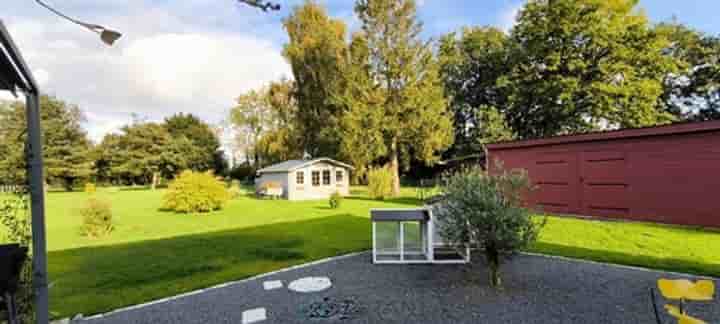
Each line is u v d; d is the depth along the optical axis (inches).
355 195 716.7
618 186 317.7
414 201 547.5
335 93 691.4
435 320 119.6
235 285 162.6
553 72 674.2
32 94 104.7
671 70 609.6
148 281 171.0
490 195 145.0
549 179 369.4
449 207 151.9
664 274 160.4
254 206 546.3
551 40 658.2
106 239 290.2
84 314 132.3
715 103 694.5
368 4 616.7
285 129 956.0
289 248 239.1
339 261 201.0
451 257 198.5
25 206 106.5
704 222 268.1
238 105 1167.6
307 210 476.7
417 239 261.0
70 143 1123.9
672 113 718.5
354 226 327.9
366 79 616.1
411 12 604.1
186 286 162.4
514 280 158.4
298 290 153.8
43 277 105.7
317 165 722.2
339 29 792.9
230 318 126.0
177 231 325.4
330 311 129.5
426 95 596.1
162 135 1288.1
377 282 161.8
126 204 621.0
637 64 609.9
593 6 600.1
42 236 105.8
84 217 325.1
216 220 397.1
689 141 276.4
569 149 353.4
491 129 716.0
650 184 297.4
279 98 967.6
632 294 137.7
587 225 291.1
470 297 139.8
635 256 191.9
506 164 409.4
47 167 1056.2
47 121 1078.4
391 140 631.2
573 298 135.3
